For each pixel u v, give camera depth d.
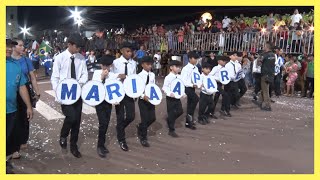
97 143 6.07
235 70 8.90
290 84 12.49
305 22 14.02
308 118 8.61
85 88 5.52
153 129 7.43
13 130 4.72
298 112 9.34
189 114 7.51
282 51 12.98
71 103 5.39
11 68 4.54
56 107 9.39
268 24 14.80
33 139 6.47
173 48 18.17
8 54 4.55
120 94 5.72
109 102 5.61
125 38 21.31
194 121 8.16
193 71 7.46
